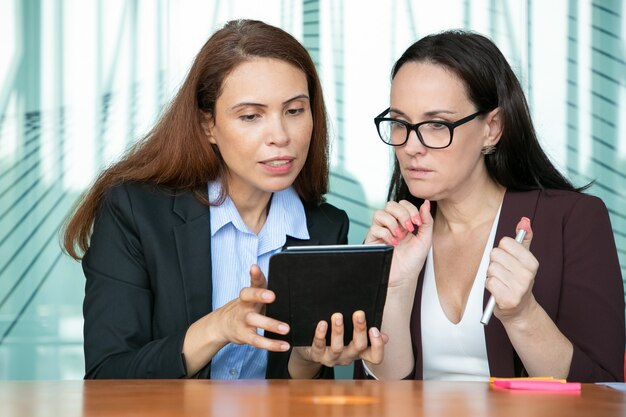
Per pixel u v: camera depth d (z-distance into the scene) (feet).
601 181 10.43
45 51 10.32
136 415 3.37
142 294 6.13
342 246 5.12
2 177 10.22
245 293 5.00
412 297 6.45
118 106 10.36
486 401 3.84
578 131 10.44
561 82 10.45
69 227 6.84
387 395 4.03
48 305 10.18
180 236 6.22
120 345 5.88
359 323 5.15
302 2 10.50
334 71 10.47
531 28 10.46
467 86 6.21
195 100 6.34
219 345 5.36
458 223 6.75
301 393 4.08
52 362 10.18
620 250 10.40
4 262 10.18
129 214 6.24
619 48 10.43
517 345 5.65
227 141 6.14
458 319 6.47
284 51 6.15
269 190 6.11
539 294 6.28
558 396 4.08
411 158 6.23
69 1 10.33
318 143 6.75
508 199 6.62
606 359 5.99
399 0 10.48
